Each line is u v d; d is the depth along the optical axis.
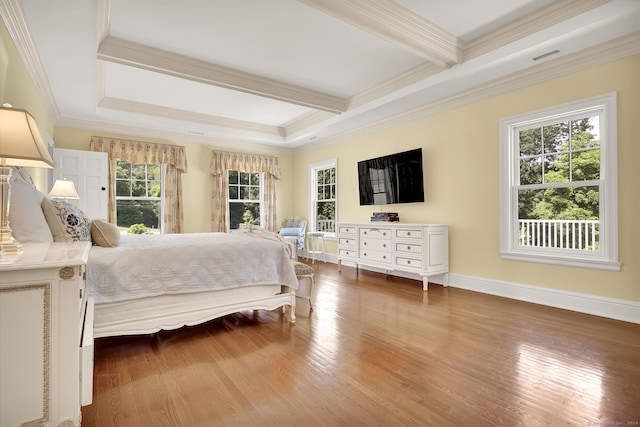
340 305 3.57
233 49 3.54
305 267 3.39
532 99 3.58
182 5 2.76
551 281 3.47
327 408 1.68
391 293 4.08
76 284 1.25
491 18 3.02
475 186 4.14
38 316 1.19
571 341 2.53
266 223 7.20
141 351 2.39
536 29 2.96
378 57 3.73
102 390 1.85
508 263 3.83
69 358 1.24
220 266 2.72
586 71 3.18
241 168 6.82
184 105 5.35
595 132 3.22
